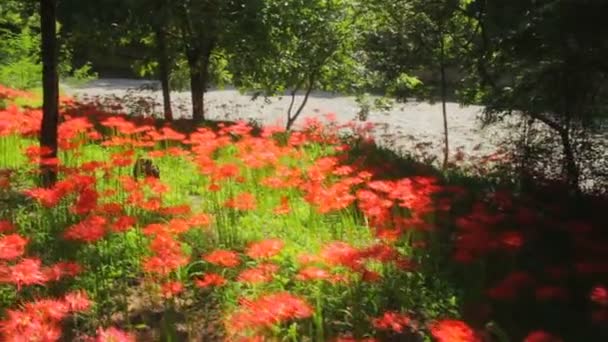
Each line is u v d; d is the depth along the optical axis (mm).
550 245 5227
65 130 6852
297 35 11891
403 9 10688
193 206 5957
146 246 4730
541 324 4125
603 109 6930
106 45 11891
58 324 3799
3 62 14484
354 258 3951
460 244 4410
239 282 4238
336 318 4043
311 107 21312
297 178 5785
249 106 20719
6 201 5695
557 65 6379
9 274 3654
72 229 4180
